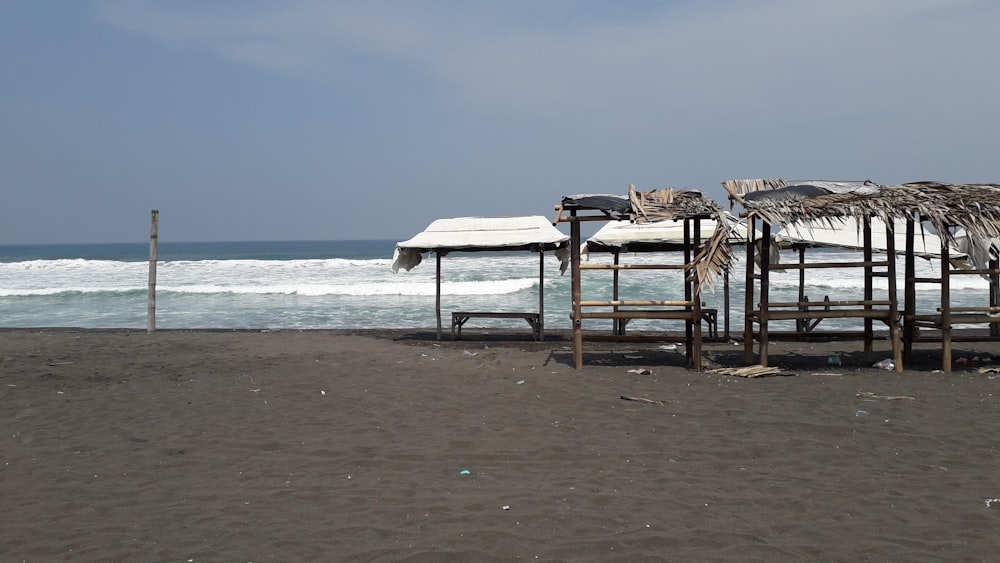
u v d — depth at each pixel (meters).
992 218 9.70
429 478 5.87
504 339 15.28
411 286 27.95
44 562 4.29
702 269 9.95
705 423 7.59
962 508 5.05
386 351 13.18
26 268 43.53
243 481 5.82
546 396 8.99
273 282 34.44
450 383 9.94
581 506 5.18
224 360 12.10
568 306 23.22
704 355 12.42
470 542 4.54
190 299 26.64
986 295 23.47
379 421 7.82
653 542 4.52
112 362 11.86
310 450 6.72
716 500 5.27
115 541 4.60
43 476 5.98
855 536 4.58
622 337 11.01
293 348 13.61
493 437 7.10
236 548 4.48
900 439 6.91
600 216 10.87
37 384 9.98
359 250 117.31
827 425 7.43
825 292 25.80
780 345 13.84
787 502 5.21
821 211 9.95
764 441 6.88
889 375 10.30
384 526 4.82
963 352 12.49
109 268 43.22
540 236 14.02
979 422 7.50
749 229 11.02
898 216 10.06
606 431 7.29
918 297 23.47
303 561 4.28
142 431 7.44
